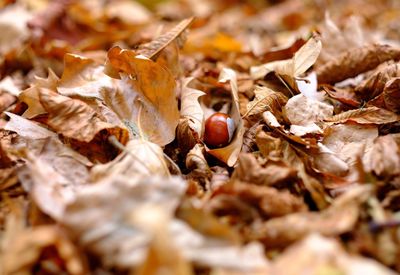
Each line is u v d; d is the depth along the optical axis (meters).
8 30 1.15
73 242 0.72
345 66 0.94
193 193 0.79
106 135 0.83
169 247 0.70
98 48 1.14
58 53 1.07
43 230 0.72
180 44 0.93
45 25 1.15
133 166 0.79
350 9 1.37
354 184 0.79
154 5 1.55
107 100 0.86
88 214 0.73
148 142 0.82
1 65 1.05
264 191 0.77
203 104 0.93
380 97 0.87
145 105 0.86
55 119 0.83
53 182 0.78
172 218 0.74
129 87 0.87
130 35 1.19
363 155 0.82
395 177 0.79
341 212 0.75
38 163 0.79
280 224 0.75
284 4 1.58
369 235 0.75
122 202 0.73
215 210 0.77
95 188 0.74
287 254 0.72
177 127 0.86
